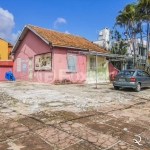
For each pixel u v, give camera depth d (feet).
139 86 37.01
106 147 10.66
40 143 10.98
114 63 73.15
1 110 18.56
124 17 69.10
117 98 27.78
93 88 40.75
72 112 18.28
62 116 16.71
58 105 21.40
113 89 39.65
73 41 55.98
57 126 14.01
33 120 15.34
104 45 83.87
